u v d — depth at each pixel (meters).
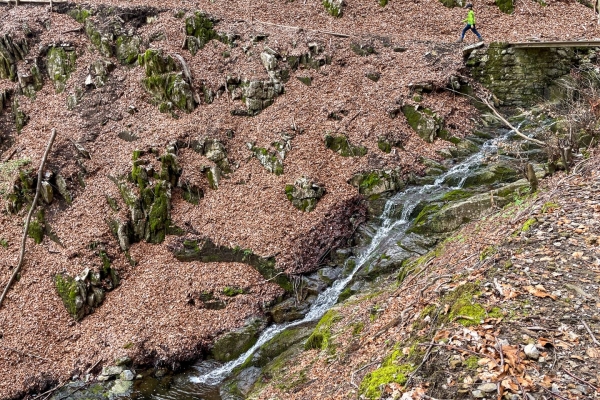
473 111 16.84
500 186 12.69
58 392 10.06
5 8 18.27
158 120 15.61
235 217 13.66
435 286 6.70
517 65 17.06
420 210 12.85
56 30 17.48
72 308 11.73
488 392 4.11
